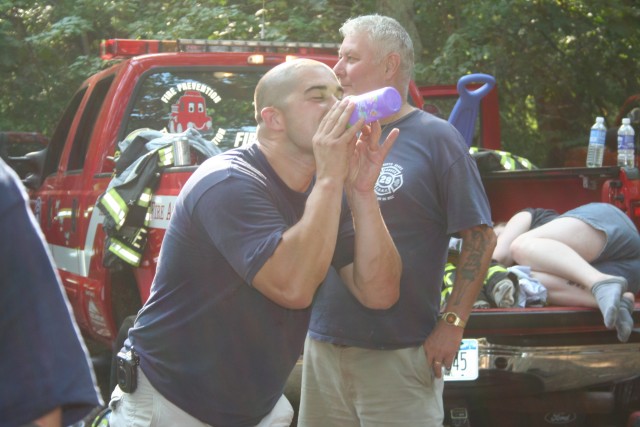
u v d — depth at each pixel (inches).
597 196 481.7
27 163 668.1
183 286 242.8
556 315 398.9
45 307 152.3
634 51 1246.9
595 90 1261.1
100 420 395.2
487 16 1103.0
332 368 326.3
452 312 317.4
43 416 151.8
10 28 1263.5
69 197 569.6
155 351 247.0
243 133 543.8
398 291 275.9
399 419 319.0
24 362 149.8
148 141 478.9
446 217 318.7
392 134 260.7
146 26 1040.8
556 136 1269.7
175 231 242.4
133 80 531.8
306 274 229.1
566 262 416.2
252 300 241.3
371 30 332.5
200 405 246.5
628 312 399.2
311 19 1058.7
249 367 247.0
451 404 399.5
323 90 242.2
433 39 1176.8
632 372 412.8
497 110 804.0
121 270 499.8
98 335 569.0
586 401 431.2
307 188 251.0
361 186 262.2
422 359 318.0
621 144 510.0
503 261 453.1
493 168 483.5
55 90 1320.1
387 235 266.5
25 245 151.3
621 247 431.2
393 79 334.3
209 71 542.9
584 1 1200.2
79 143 589.6
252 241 230.7
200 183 238.7
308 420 337.7
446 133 319.3
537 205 493.0
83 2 1138.7
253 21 991.6
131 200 448.5
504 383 399.5
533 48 1227.9
